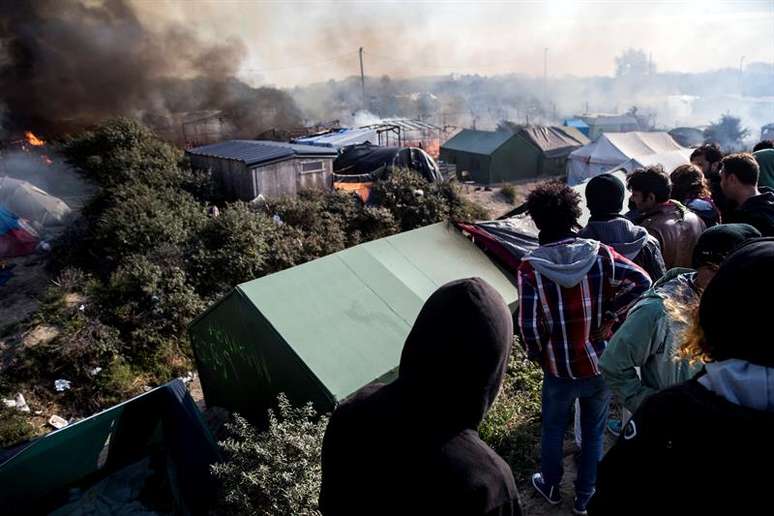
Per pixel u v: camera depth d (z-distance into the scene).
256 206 14.02
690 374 1.96
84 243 12.09
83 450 3.95
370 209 14.77
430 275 6.29
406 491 1.24
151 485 4.14
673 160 22.81
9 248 12.69
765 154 4.62
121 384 8.27
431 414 1.29
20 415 7.45
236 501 3.44
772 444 0.94
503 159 28.73
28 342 8.70
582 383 2.70
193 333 5.83
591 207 3.10
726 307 1.04
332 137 27.78
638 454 1.11
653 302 2.04
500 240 7.34
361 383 4.44
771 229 3.24
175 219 11.99
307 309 5.01
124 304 9.53
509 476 1.26
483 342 1.24
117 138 16.36
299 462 3.44
